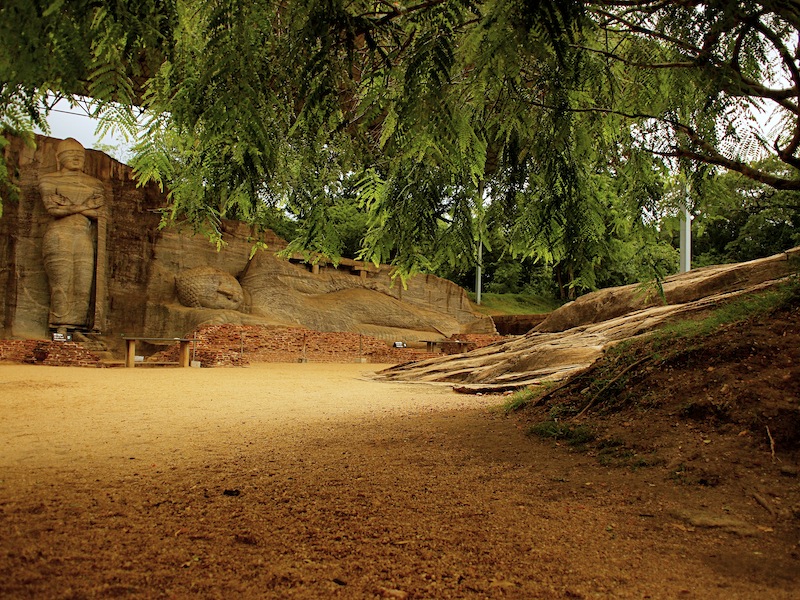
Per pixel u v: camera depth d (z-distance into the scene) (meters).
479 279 41.25
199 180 3.84
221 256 27.59
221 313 24.59
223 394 10.80
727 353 5.37
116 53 2.13
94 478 4.18
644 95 4.30
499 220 4.97
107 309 24.34
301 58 2.96
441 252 4.95
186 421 7.27
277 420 7.39
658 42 4.23
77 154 23.66
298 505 3.60
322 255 4.80
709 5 3.24
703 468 4.00
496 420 6.70
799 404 4.29
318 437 6.08
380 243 4.76
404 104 2.78
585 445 5.05
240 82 2.37
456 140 3.46
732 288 11.69
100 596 2.25
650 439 4.71
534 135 4.22
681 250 22.64
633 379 5.87
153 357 20.97
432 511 3.52
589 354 10.45
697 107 4.36
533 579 2.58
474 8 2.68
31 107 2.20
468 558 2.81
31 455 5.02
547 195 4.62
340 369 20.47
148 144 3.71
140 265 25.31
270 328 25.42
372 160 4.54
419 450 5.34
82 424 6.91
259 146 2.53
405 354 26.91
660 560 2.80
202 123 3.16
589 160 4.89
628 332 10.63
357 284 31.45
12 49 1.82
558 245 4.77
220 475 4.36
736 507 3.42
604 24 3.96
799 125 3.87
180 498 3.69
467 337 30.28
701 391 5.03
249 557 2.74
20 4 1.73
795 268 7.28
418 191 4.52
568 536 3.12
